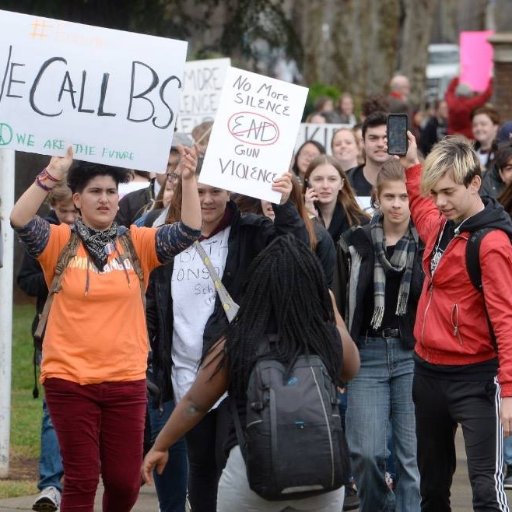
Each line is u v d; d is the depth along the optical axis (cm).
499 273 1350
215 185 1464
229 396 1182
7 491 1920
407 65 6450
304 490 1109
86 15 4119
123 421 1392
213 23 4641
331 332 1171
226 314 1432
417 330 1427
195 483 1454
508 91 5219
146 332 1422
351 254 1631
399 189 1616
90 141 1430
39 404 2634
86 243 1388
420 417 1438
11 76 1421
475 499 1381
